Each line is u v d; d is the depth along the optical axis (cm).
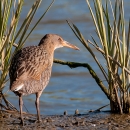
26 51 1234
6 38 1300
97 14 1283
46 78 1240
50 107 1759
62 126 1188
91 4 2838
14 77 1150
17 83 1132
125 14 2669
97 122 1226
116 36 1279
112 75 1288
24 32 1285
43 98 1872
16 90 1132
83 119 1270
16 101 1794
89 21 2631
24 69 1167
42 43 1323
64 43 1385
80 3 2867
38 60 1209
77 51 2369
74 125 1201
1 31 1303
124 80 1288
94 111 1373
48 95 1914
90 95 1908
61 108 1755
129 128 1170
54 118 1286
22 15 2562
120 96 1312
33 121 1238
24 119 1257
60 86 2020
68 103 1808
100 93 1927
